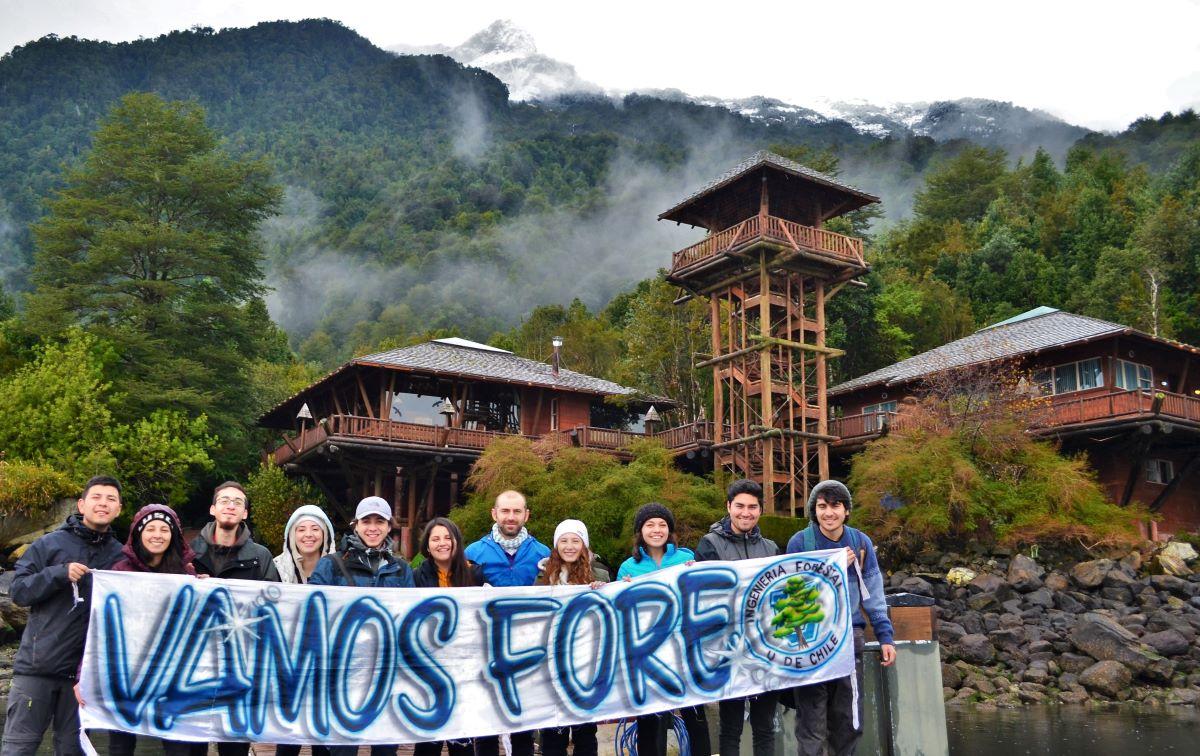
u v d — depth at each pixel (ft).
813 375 160.35
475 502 101.50
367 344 412.36
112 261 133.39
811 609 23.53
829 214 117.60
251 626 20.92
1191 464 101.86
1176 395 96.12
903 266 245.04
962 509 89.97
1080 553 87.40
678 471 105.50
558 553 24.41
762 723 23.39
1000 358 107.86
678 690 22.94
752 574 23.63
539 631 22.68
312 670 21.17
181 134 146.72
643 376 155.33
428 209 605.31
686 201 117.39
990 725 53.21
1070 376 106.73
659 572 23.45
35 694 19.58
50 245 134.41
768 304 108.37
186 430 128.77
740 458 110.83
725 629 23.34
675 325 151.12
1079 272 221.87
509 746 22.16
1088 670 68.64
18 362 130.21
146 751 35.22
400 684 21.67
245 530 22.22
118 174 140.15
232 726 20.51
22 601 19.63
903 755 26.22
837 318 168.76
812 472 122.42
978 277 225.97
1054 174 293.23
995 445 94.58
